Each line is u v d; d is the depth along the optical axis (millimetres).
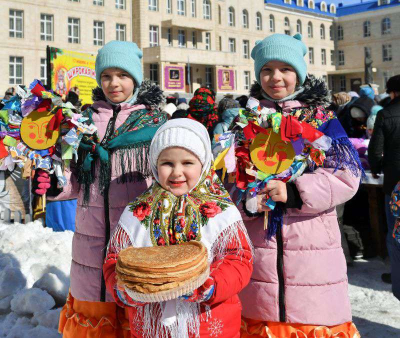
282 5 51844
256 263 2342
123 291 1736
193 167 1921
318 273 2299
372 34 57469
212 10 42781
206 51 40344
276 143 2268
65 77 9727
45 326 3488
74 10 33500
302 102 2420
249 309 2365
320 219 2348
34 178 2650
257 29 49281
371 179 5246
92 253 2576
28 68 31594
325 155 2303
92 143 2598
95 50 34719
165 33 39906
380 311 4051
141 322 1886
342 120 6922
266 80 2416
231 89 42844
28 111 2609
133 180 2553
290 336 2295
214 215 1896
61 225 6145
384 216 5527
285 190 2203
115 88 2639
